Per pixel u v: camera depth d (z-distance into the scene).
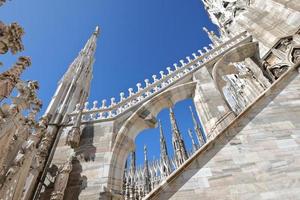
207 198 4.57
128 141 11.45
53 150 11.02
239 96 22.45
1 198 6.05
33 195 8.99
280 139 5.61
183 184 4.88
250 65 16.20
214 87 12.91
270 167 4.94
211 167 5.16
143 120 12.34
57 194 8.48
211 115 10.99
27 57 7.16
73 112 13.82
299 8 13.56
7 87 6.40
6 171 6.45
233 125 6.15
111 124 12.13
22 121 7.30
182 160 25.61
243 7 20.19
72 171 9.82
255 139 5.70
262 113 6.50
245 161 5.18
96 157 10.32
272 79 14.09
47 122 12.09
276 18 15.21
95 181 9.23
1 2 6.19
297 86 7.37
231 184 4.75
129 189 23.97
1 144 6.10
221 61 15.29
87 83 20.75
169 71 15.64
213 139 5.79
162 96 13.33
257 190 4.54
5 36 6.16
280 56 13.34
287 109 6.54
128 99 13.91
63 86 17.45
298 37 12.50
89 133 11.74
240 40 16.69
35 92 7.71
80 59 22.30
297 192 4.35
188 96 13.72
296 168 4.81
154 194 4.72
